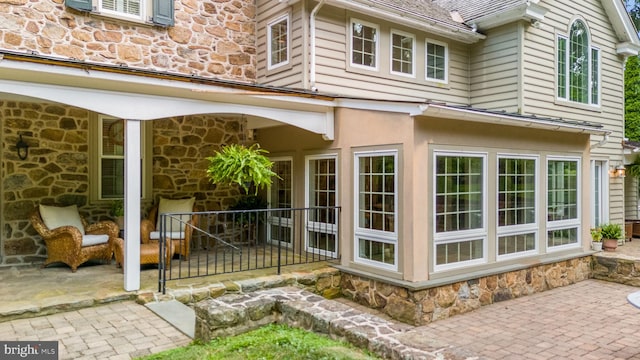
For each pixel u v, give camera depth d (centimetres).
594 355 443
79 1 655
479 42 942
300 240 746
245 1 838
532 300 651
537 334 503
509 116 609
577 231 793
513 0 876
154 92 515
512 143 666
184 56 763
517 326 532
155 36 733
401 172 559
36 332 400
